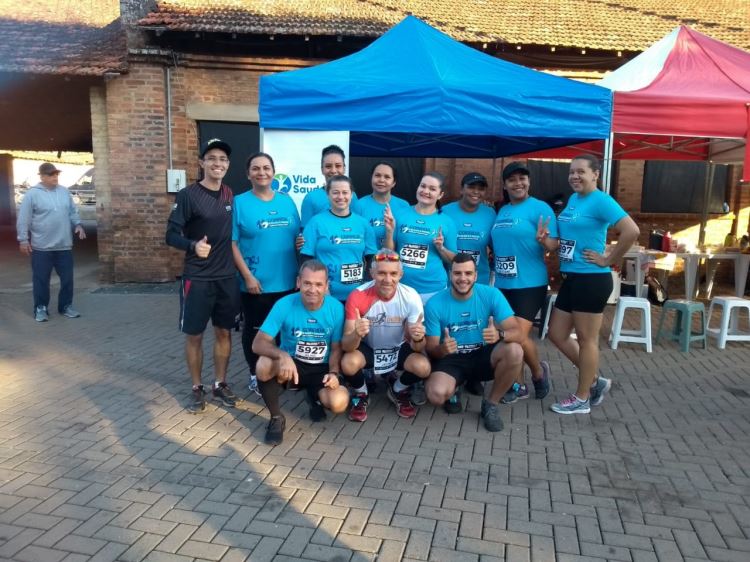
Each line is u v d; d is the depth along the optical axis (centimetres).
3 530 286
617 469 361
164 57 911
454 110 488
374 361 430
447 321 416
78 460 362
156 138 927
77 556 267
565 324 446
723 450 389
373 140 834
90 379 516
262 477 345
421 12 1056
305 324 394
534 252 447
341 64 539
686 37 664
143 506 311
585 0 1173
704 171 1062
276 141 508
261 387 390
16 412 438
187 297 420
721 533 294
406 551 276
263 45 952
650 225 1062
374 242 456
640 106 525
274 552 273
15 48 941
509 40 947
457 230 494
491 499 324
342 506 314
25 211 710
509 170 450
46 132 1598
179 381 514
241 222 433
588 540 287
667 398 487
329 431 413
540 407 464
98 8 1178
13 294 913
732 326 689
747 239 929
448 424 429
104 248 972
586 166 414
